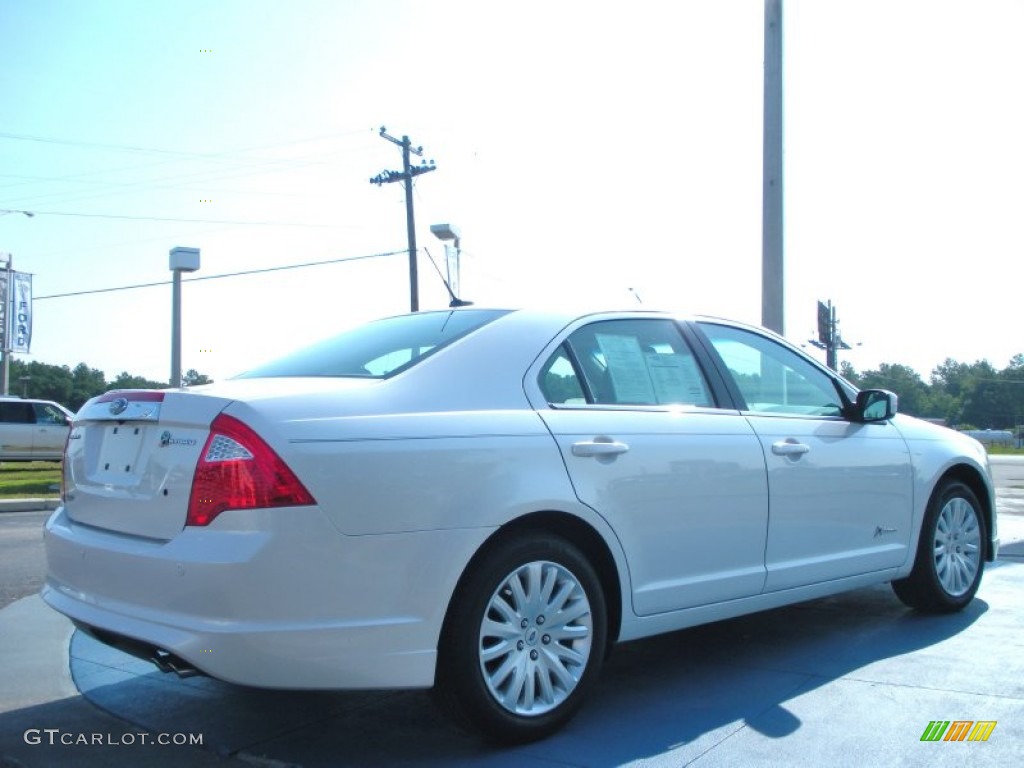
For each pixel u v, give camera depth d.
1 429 24.58
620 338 4.30
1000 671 4.41
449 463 3.37
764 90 10.13
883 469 5.09
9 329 29.83
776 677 4.38
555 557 3.63
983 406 105.56
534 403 3.77
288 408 3.21
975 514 5.75
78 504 3.74
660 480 3.99
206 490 3.13
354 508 3.16
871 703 3.98
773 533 4.47
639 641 5.06
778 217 10.05
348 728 3.79
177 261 21.64
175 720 3.91
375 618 3.18
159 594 3.15
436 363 3.67
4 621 5.73
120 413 3.53
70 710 4.05
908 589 5.49
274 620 3.03
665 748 3.51
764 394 4.79
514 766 3.37
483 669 3.40
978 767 3.31
